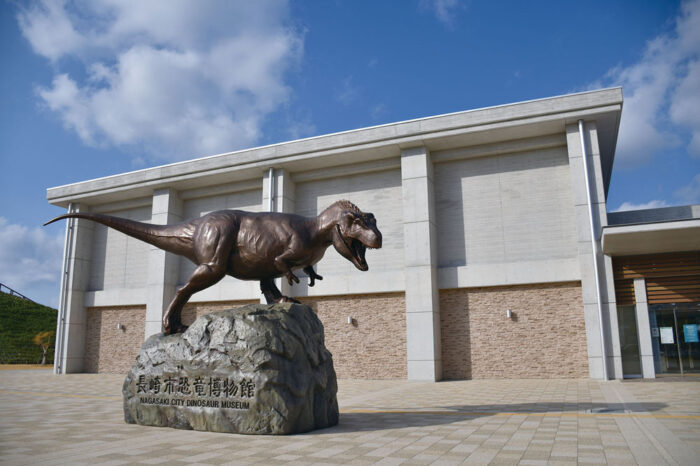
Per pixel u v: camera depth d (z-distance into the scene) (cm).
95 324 2498
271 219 852
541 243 1808
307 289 2028
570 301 1727
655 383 1424
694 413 838
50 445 636
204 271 833
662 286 1642
